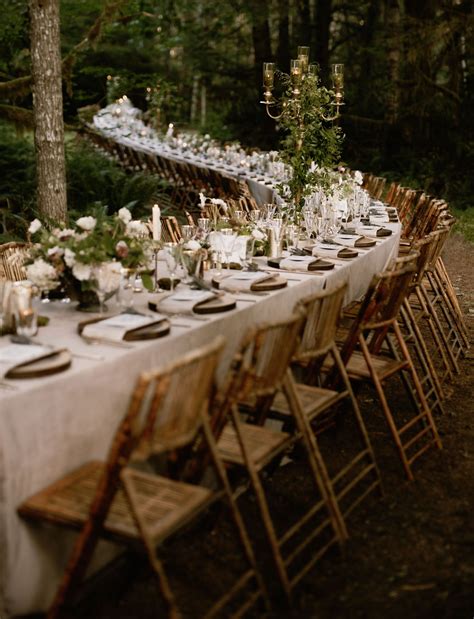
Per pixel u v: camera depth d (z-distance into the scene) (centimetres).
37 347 280
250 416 357
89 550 235
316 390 362
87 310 352
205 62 2123
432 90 1670
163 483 265
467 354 590
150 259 372
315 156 662
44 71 764
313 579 295
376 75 1944
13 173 1036
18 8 1153
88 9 1302
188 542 316
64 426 255
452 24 1599
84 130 1364
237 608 275
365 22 2089
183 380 236
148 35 1666
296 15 2152
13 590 241
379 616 272
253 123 2077
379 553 314
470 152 1653
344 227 660
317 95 655
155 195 1152
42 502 243
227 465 292
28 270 348
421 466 397
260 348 274
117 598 275
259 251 517
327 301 331
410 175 1697
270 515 341
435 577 296
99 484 228
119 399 280
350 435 434
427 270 548
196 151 1463
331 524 311
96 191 1091
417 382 414
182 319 338
